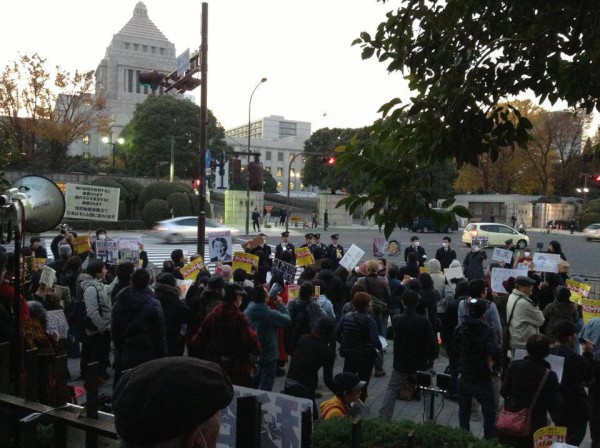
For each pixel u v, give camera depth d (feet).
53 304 24.90
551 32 11.55
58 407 8.98
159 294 23.16
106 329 24.75
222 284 23.27
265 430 8.09
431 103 11.80
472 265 47.83
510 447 12.76
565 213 205.98
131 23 421.18
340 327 22.41
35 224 15.99
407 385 25.40
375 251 54.95
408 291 21.56
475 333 18.58
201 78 41.63
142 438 3.80
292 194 310.65
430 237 134.31
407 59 12.47
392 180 11.07
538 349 15.49
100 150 359.25
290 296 29.01
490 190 228.43
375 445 12.32
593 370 17.02
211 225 101.86
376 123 12.07
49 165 170.40
